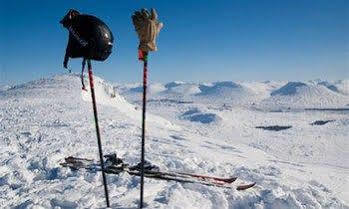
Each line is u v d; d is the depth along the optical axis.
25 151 5.04
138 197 3.00
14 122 8.83
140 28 2.23
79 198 2.93
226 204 3.12
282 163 7.18
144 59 2.30
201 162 4.70
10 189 3.42
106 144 5.81
